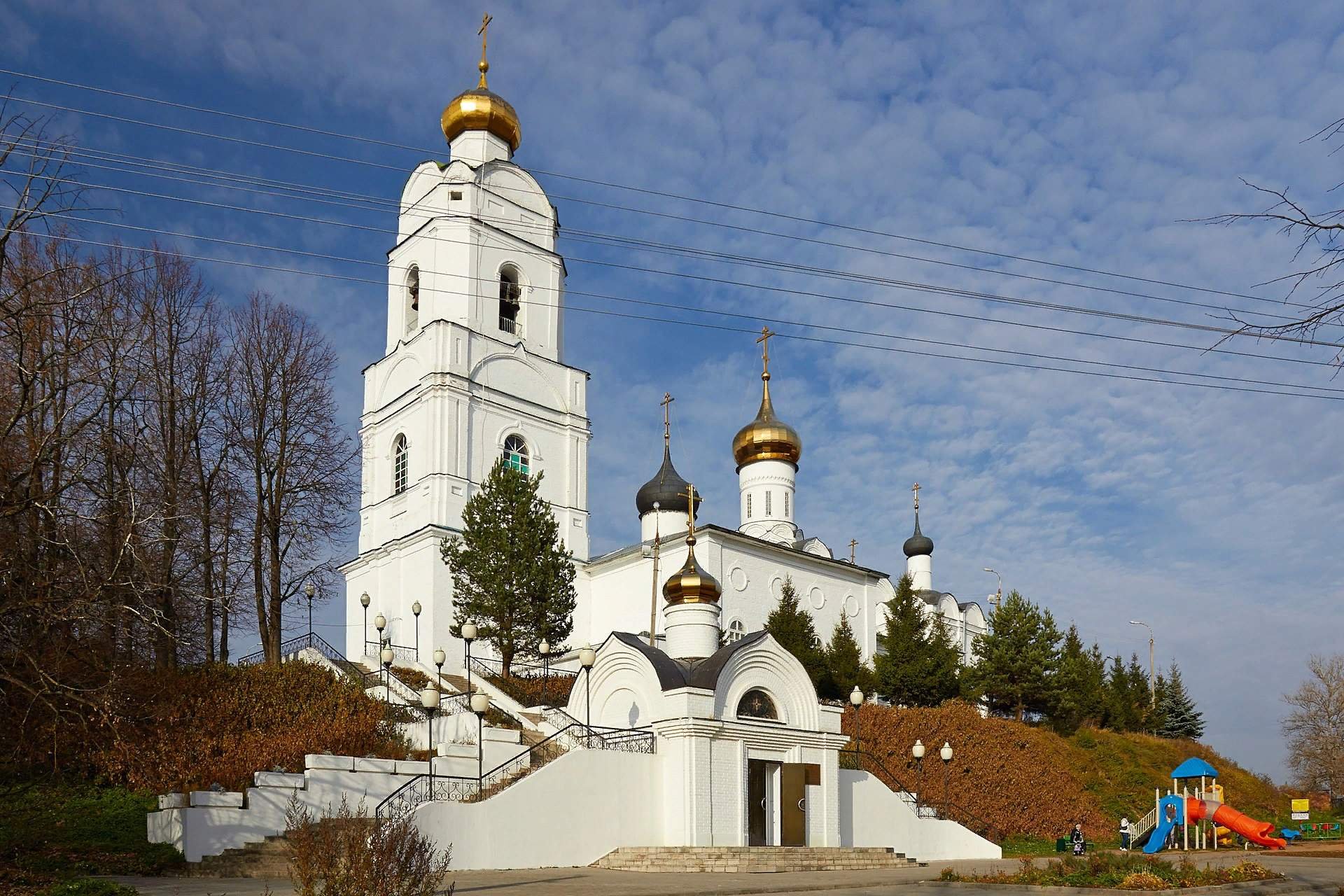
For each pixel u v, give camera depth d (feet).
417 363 192.03
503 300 201.87
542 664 170.71
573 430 203.92
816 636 178.60
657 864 95.45
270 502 149.38
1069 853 133.69
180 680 111.34
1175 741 214.28
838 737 114.32
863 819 117.39
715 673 107.14
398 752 108.88
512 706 135.44
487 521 158.51
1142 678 265.75
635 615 189.57
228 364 151.23
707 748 103.81
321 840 52.80
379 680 137.39
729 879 86.28
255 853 83.41
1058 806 159.94
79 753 98.78
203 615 129.59
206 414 147.95
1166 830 141.69
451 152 208.54
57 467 88.89
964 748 156.04
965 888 82.28
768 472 218.79
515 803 93.20
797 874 94.02
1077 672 205.46
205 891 69.56
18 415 81.15
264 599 146.30
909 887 83.51
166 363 143.02
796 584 197.16
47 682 87.71
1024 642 200.23
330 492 152.76
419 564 179.93
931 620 194.90
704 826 102.01
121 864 81.61
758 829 108.06
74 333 101.40
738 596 185.88
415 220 204.03
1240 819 142.82
